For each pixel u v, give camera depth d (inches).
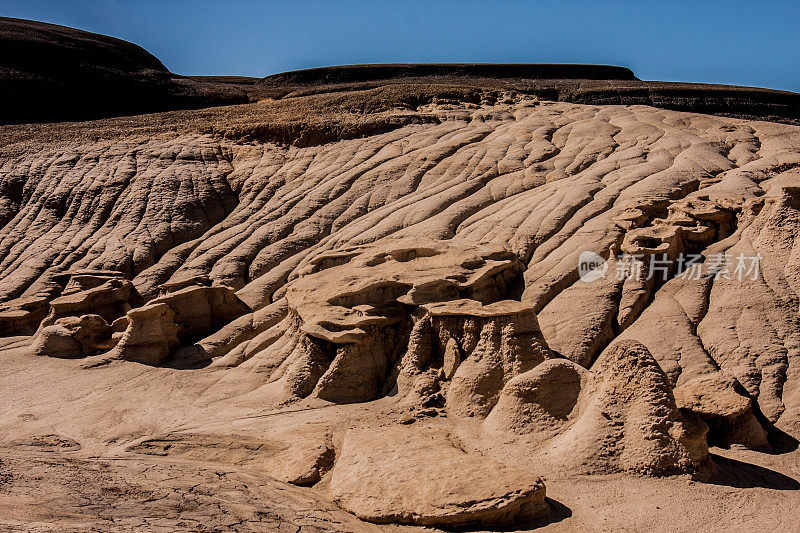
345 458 450.6
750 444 478.6
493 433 486.6
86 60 2551.7
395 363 649.0
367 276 734.5
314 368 641.6
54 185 1341.0
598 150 1238.9
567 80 2689.5
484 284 726.5
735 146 1192.2
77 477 377.7
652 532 359.6
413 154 1332.4
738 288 665.0
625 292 719.1
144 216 1240.8
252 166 1416.1
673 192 938.7
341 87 2511.1
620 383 446.6
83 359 823.7
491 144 1339.8
